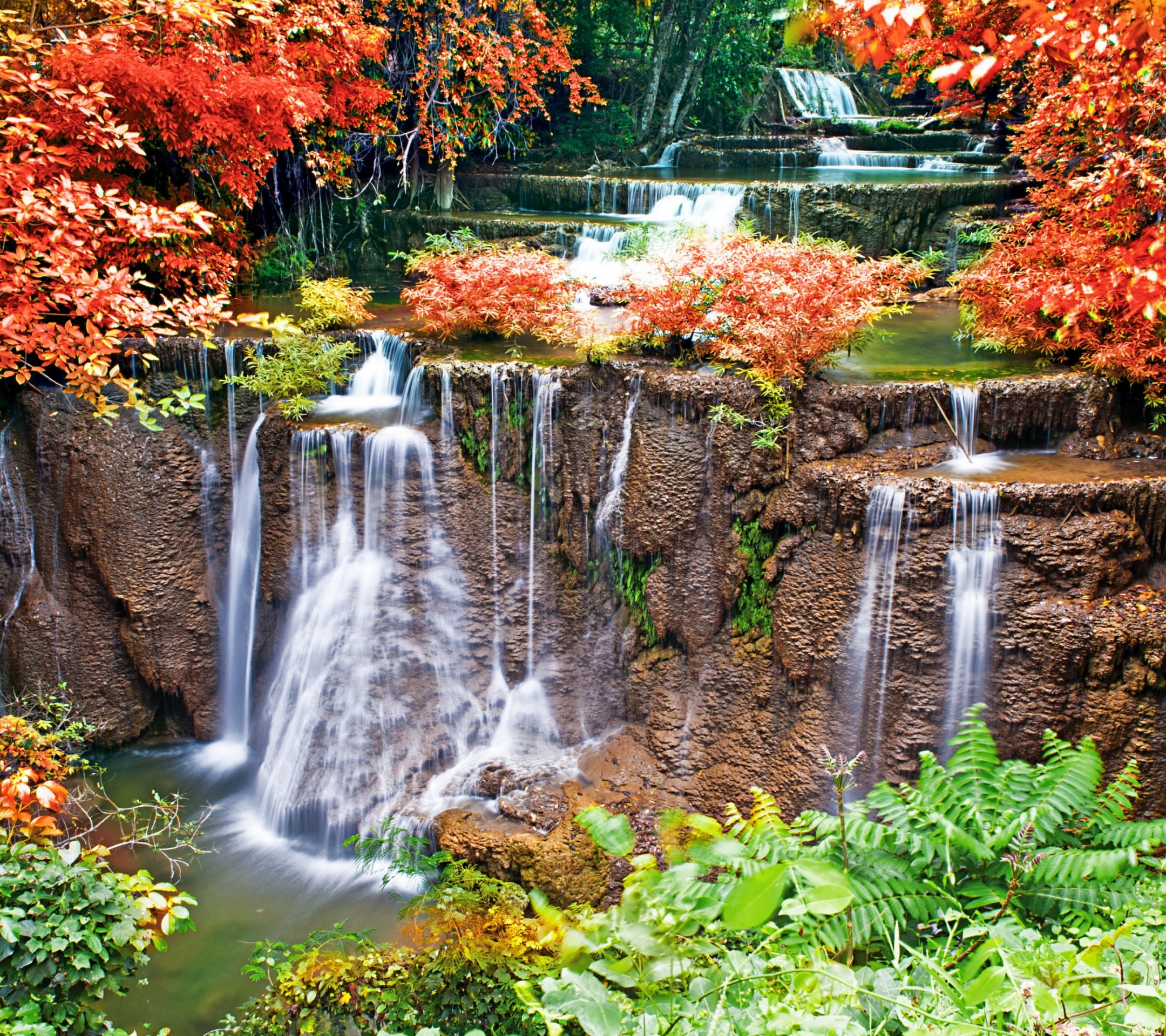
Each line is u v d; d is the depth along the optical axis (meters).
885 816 4.33
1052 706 7.11
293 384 9.47
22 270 6.62
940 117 12.70
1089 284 7.88
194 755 9.99
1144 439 8.27
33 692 9.58
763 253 9.06
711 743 8.65
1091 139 9.48
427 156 15.52
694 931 2.84
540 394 8.93
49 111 8.44
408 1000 5.53
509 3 13.78
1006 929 3.27
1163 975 3.03
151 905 5.06
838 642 7.78
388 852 8.20
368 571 9.45
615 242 12.62
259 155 10.60
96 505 9.28
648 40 19.14
